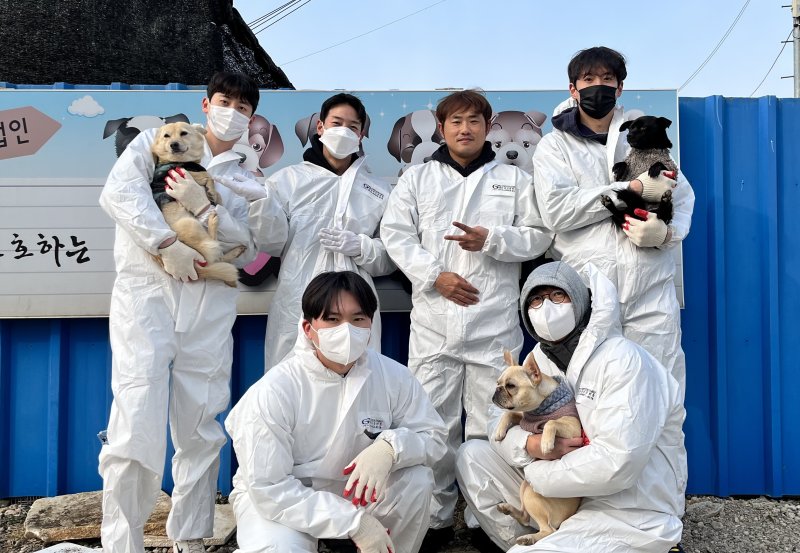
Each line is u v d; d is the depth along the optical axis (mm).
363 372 2424
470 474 2662
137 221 2701
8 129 3707
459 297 3219
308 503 2195
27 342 3766
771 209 3811
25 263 3695
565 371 2523
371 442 2434
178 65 5137
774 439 3750
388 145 3875
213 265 2861
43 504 3445
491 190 3418
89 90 3754
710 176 3855
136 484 2670
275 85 6594
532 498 2404
